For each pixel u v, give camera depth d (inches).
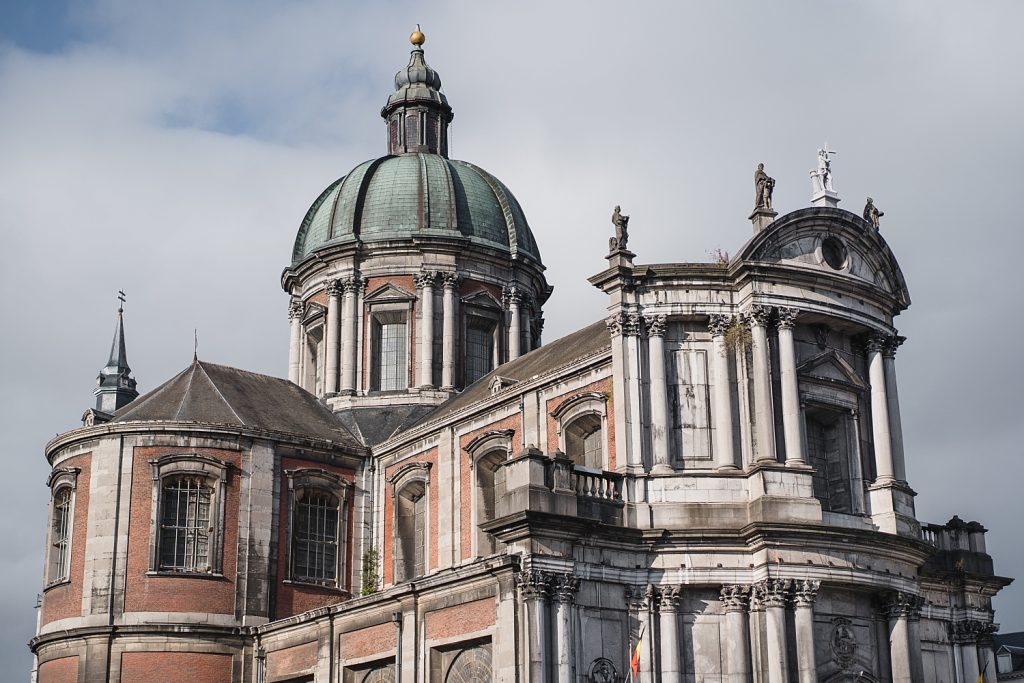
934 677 2176.4
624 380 1958.7
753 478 1904.5
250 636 2304.4
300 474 2453.2
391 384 2834.6
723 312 1987.0
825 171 2150.6
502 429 2279.8
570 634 1779.0
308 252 2957.7
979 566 2260.1
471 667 1851.6
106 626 2262.6
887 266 2133.4
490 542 2260.1
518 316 2930.6
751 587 1865.2
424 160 3036.4
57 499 2447.1
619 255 1989.4
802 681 1822.1
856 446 2050.9
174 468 2353.6
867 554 1926.7
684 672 1845.5
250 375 2706.7
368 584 2475.4
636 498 1905.8
